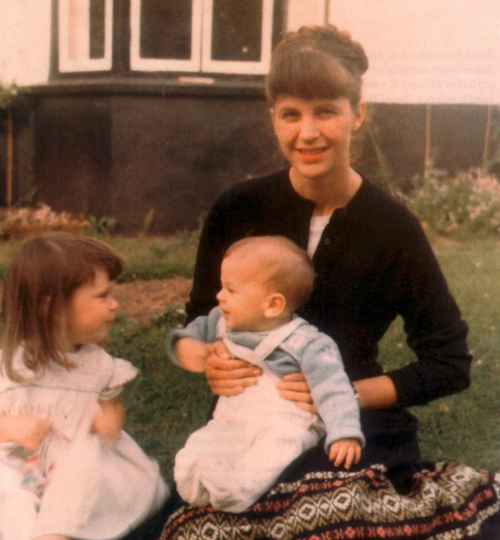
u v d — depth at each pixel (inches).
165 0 264.2
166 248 242.8
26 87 278.8
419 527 68.2
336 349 77.4
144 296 187.0
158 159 270.2
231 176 274.1
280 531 68.8
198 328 85.3
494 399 124.5
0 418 75.5
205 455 72.4
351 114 76.6
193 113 268.8
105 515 74.8
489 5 279.3
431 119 297.0
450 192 295.0
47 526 70.2
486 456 104.7
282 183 84.0
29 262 74.5
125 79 265.6
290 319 80.3
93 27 271.0
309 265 78.2
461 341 83.4
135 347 142.6
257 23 269.4
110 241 259.3
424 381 80.2
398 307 84.4
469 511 71.5
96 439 78.0
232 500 69.8
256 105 270.4
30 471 74.5
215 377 78.5
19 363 75.5
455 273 213.5
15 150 285.3
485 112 299.4
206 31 268.8
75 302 75.5
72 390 77.5
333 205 82.3
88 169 274.7
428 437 110.8
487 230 285.0
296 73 73.0
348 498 67.0
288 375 76.5
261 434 74.4
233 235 87.3
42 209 278.1
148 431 110.5
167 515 82.0
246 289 76.6
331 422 71.4
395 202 82.4
